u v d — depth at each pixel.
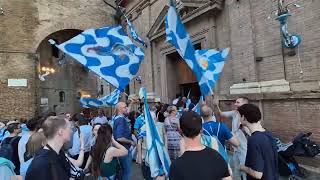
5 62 19.20
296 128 7.98
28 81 19.62
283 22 8.00
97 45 4.84
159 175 4.78
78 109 24.69
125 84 4.93
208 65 5.58
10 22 19.52
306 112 7.73
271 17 8.62
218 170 2.55
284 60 8.35
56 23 20.75
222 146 4.00
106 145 4.33
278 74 8.48
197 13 11.36
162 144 4.90
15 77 19.34
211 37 11.05
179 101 11.14
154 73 15.69
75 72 24.80
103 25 21.98
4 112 18.89
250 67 9.26
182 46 4.34
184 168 2.56
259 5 9.01
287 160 6.05
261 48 8.98
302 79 7.87
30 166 2.77
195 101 11.31
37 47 20.11
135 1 17.56
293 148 5.97
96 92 25.61
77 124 7.01
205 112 4.58
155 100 15.21
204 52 5.71
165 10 13.70
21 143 4.85
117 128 6.16
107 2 21.41
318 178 6.67
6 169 3.09
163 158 4.82
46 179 2.70
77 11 21.38
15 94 19.25
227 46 10.38
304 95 7.68
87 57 4.73
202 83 4.45
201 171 2.52
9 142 5.33
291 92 8.01
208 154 2.62
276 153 3.32
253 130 3.42
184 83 14.18
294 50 8.05
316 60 7.50
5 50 19.25
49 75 22.25
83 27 21.42
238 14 9.72
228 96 10.07
